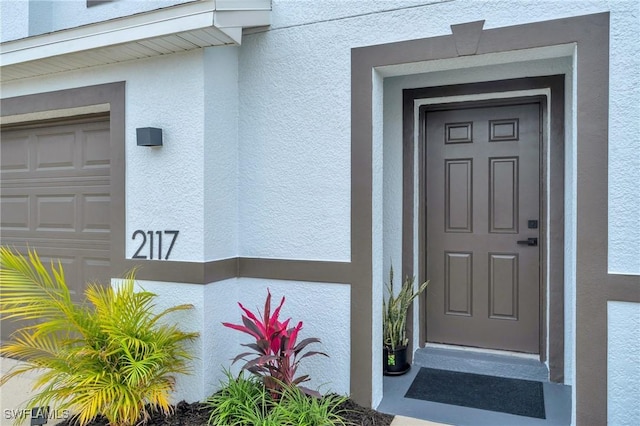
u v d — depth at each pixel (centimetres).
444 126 394
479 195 384
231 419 274
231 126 338
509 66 351
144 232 329
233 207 340
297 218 326
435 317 399
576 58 262
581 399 259
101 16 390
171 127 321
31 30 394
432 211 398
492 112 379
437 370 371
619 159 253
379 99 317
